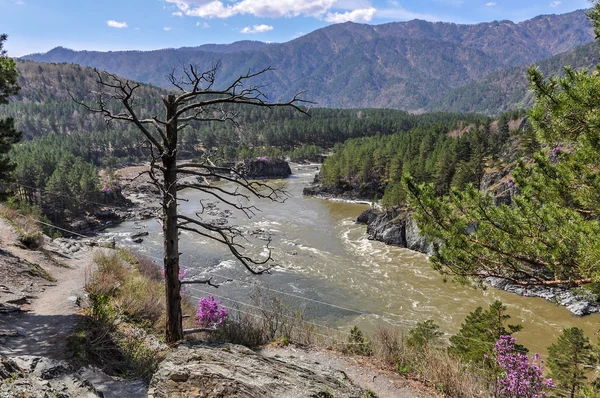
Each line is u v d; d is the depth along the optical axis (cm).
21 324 1118
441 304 3553
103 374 861
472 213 811
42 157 9150
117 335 1143
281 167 12988
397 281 4103
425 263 4719
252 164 12488
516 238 757
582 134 676
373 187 9606
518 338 3023
